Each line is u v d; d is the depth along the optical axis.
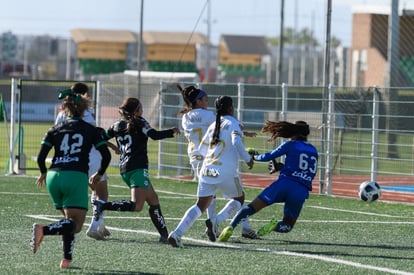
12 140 54.28
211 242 28.09
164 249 26.31
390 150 52.28
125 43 135.38
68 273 22.09
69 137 22.53
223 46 161.12
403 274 22.81
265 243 28.19
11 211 35.22
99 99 53.41
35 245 22.09
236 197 28.09
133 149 27.17
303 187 28.02
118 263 23.67
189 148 29.66
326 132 46.62
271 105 63.06
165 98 53.75
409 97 54.59
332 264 24.19
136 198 27.03
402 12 69.62
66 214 22.58
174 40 132.50
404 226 33.59
